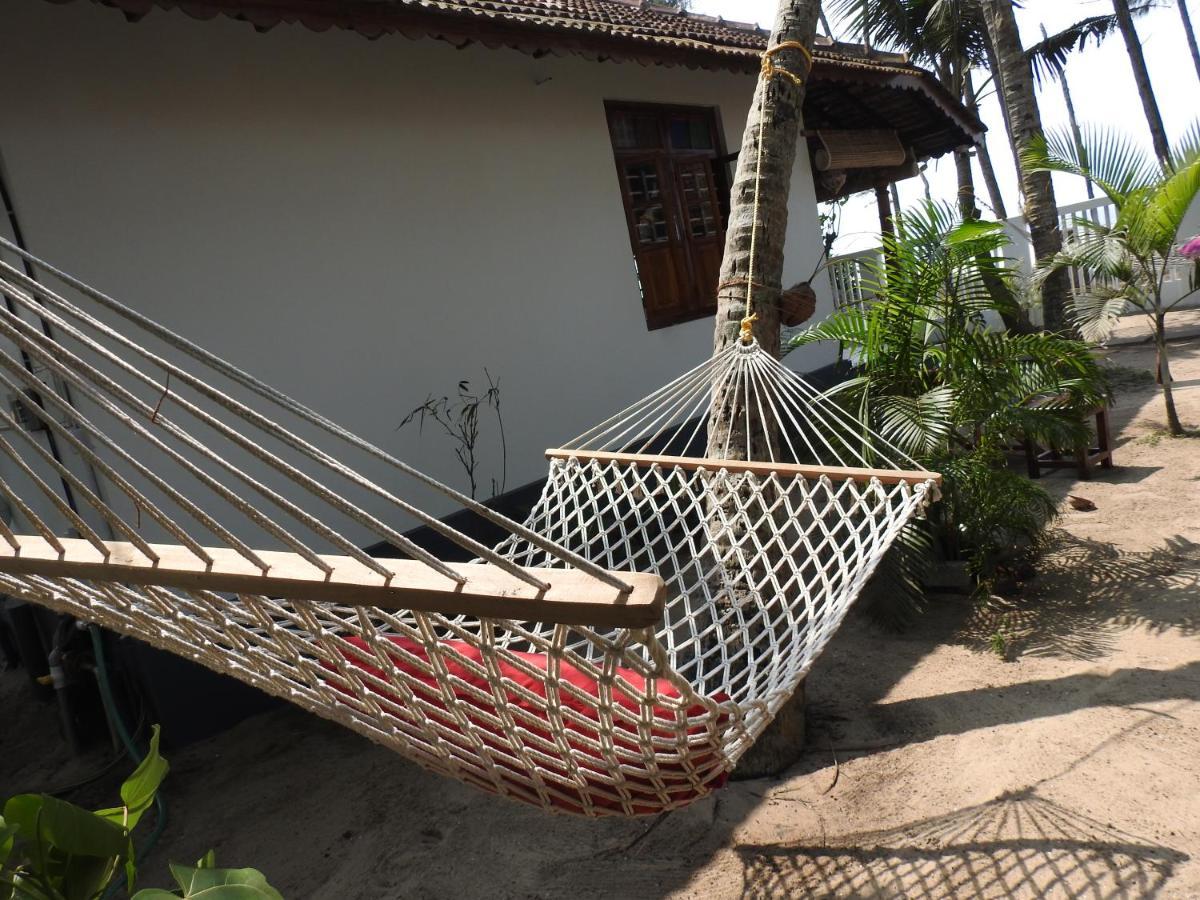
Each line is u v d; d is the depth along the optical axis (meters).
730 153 7.85
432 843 3.13
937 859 2.68
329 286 4.89
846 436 4.55
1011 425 4.64
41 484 1.50
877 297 5.03
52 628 4.54
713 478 3.12
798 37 3.67
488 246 5.73
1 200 3.84
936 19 12.60
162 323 4.23
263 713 4.26
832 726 3.57
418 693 1.95
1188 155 6.73
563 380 6.15
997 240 4.61
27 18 3.87
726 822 3.03
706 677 2.55
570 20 5.29
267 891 1.77
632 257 6.76
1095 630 3.99
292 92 4.78
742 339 3.37
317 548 4.62
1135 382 8.68
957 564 4.67
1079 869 2.52
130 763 3.99
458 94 5.60
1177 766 2.89
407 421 5.17
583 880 2.84
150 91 4.24
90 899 1.87
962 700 3.58
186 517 4.12
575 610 1.40
